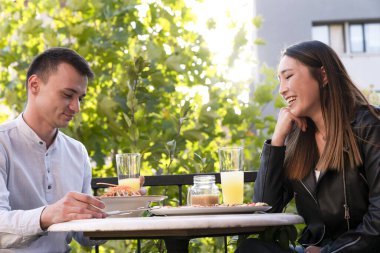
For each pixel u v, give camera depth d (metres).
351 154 2.28
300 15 12.70
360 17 12.83
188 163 3.55
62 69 2.39
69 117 2.43
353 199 2.27
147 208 2.04
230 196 2.31
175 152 3.42
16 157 2.39
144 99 3.70
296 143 2.46
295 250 2.23
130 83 3.62
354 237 2.18
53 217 1.97
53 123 2.42
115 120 3.96
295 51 2.45
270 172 2.48
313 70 2.42
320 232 2.37
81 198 1.95
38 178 2.42
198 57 4.16
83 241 2.63
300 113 2.43
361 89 2.46
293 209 3.56
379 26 12.87
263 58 12.43
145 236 1.78
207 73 4.25
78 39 4.18
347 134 2.31
